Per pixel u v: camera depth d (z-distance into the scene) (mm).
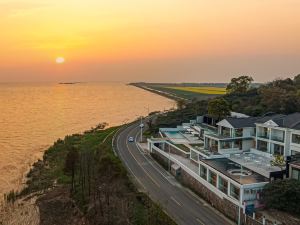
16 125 133375
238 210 41469
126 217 43438
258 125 60469
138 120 130500
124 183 54469
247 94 115125
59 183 61094
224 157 54750
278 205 38875
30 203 54062
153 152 75750
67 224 46969
